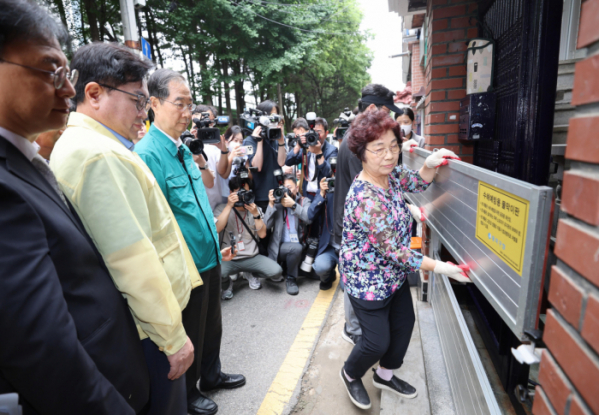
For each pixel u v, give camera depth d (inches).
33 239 30.5
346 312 104.5
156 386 55.0
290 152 176.4
